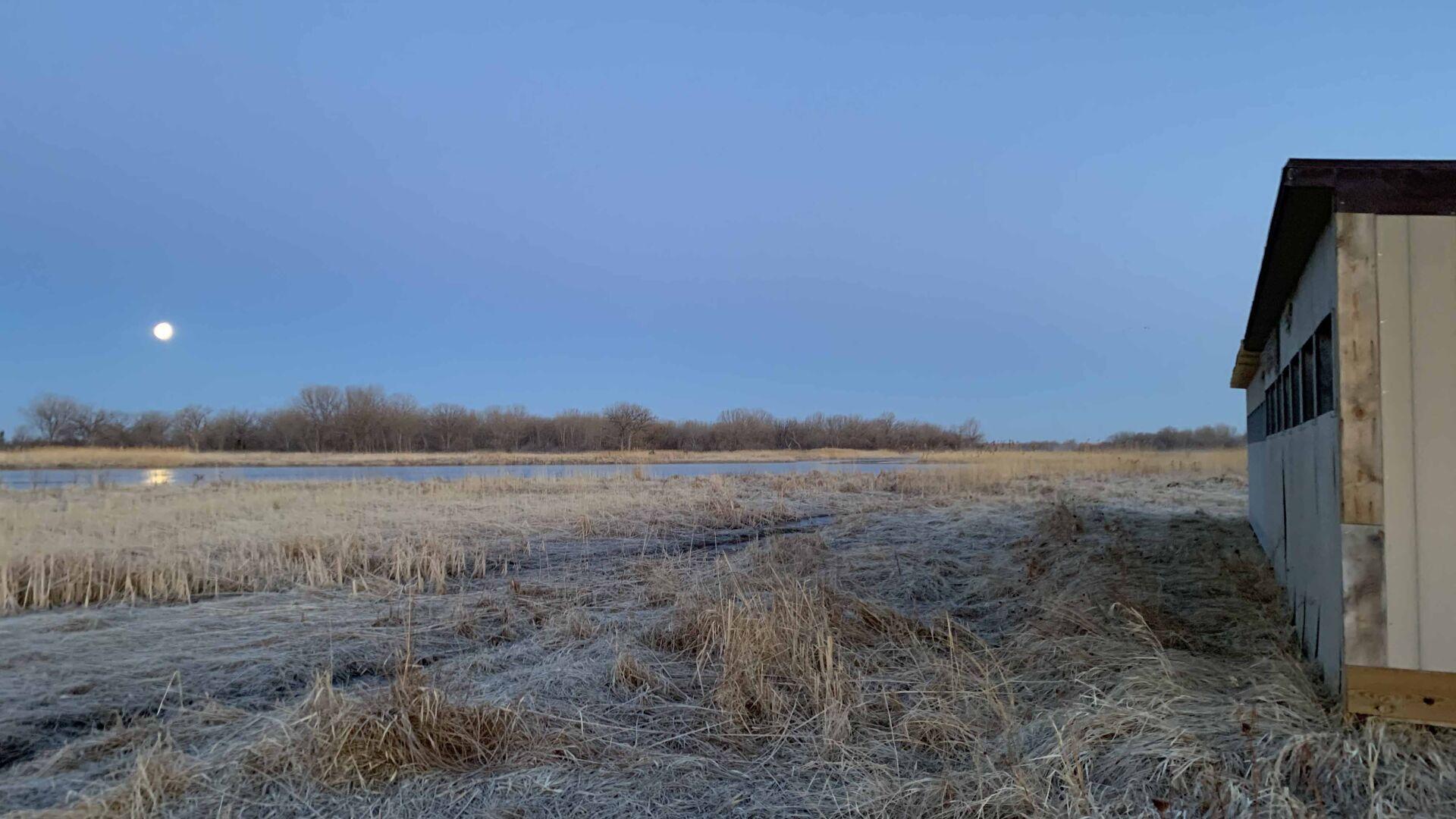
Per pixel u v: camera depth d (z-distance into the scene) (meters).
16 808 3.83
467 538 12.70
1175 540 11.14
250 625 7.37
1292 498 6.71
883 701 5.04
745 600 6.82
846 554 10.62
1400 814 3.32
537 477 24.03
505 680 5.67
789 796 3.93
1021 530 12.91
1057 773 3.81
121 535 11.76
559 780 4.07
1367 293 4.18
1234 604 7.26
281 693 5.59
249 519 13.97
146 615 7.78
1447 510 4.01
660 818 3.71
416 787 3.95
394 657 6.15
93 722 5.02
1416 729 3.97
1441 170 4.09
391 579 9.67
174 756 4.21
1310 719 4.20
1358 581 4.13
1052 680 5.30
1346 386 4.20
